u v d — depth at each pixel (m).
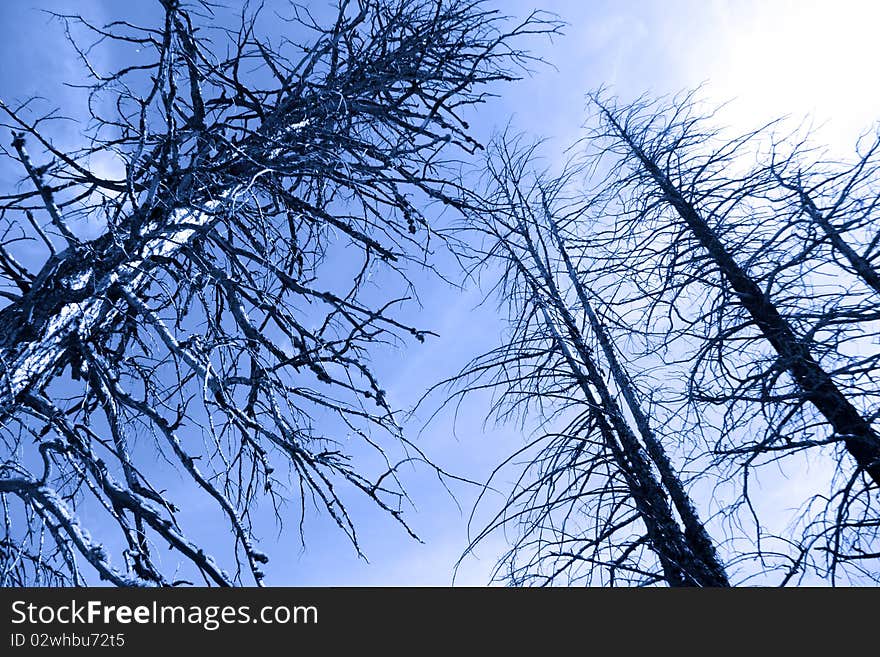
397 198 5.22
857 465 4.71
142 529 3.39
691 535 4.82
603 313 6.50
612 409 5.52
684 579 4.54
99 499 3.28
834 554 4.28
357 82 5.45
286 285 4.44
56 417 3.10
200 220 4.17
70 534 2.49
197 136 3.89
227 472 3.67
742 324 5.19
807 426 4.75
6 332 3.04
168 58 3.39
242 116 5.15
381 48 5.59
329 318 4.29
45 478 2.66
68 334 3.30
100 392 3.73
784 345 5.17
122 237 3.34
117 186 3.41
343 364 4.10
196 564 2.84
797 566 4.33
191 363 3.31
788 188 5.64
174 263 3.66
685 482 5.12
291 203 5.14
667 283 5.99
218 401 3.58
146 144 3.52
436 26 5.73
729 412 5.11
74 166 3.26
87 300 3.33
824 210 5.45
